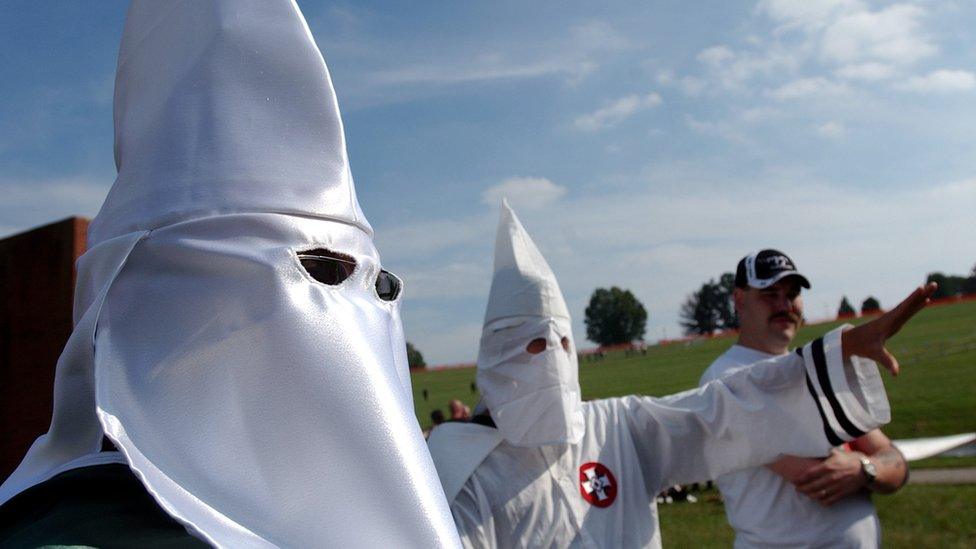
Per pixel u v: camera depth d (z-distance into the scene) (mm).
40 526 808
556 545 2859
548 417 2959
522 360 3035
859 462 3365
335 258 1067
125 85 1191
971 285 65562
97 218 1087
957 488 9820
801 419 2965
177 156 1050
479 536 2818
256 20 1147
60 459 953
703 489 11508
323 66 1138
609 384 38094
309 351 938
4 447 3262
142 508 843
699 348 53062
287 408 910
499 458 2990
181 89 1103
